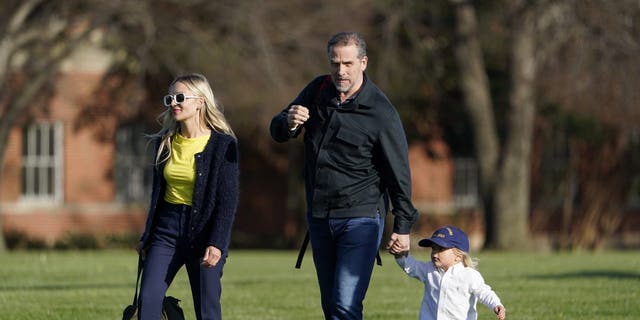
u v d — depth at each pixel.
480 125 117.75
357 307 29.27
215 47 115.81
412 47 122.38
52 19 117.06
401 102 124.06
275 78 112.62
